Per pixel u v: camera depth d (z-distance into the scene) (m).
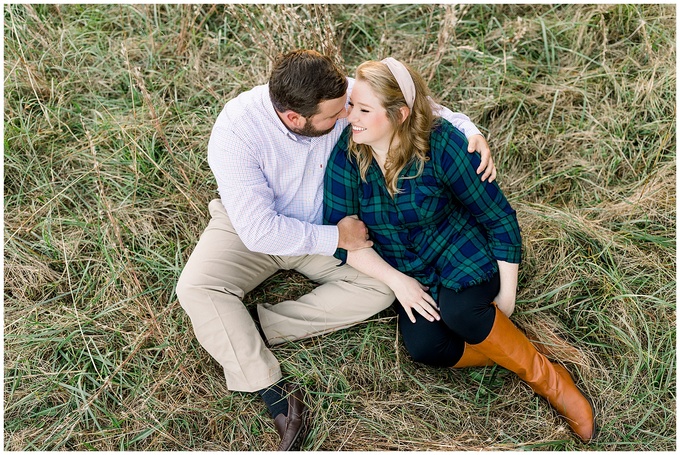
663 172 2.43
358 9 2.83
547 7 2.85
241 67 2.71
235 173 1.89
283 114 1.77
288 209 2.05
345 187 1.96
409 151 1.84
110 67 2.73
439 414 2.10
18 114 2.58
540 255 2.33
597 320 2.23
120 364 2.13
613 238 2.33
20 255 2.33
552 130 2.60
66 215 2.45
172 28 2.83
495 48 2.78
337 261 2.19
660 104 2.56
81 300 2.29
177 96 2.70
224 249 2.10
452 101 2.66
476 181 1.89
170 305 2.21
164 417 2.08
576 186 2.51
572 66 2.71
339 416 2.08
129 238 2.38
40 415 2.08
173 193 2.48
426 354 2.05
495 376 2.17
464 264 1.99
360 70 1.75
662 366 2.12
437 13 2.84
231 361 2.02
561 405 2.04
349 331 2.24
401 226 2.00
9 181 2.48
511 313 2.16
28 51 2.71
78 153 2.52
